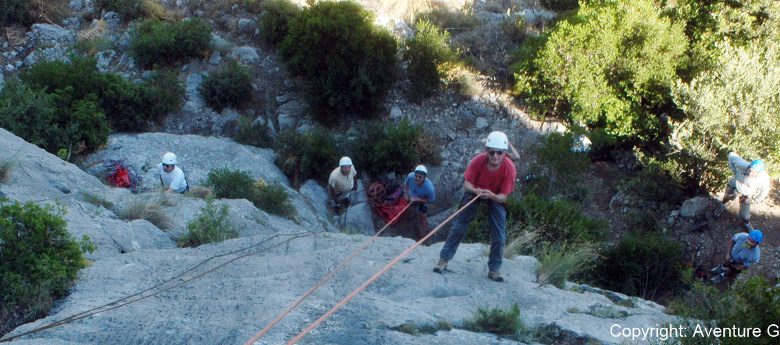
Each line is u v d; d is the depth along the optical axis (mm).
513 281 7273
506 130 16906
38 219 6793
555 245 10875
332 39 16828
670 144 14930
